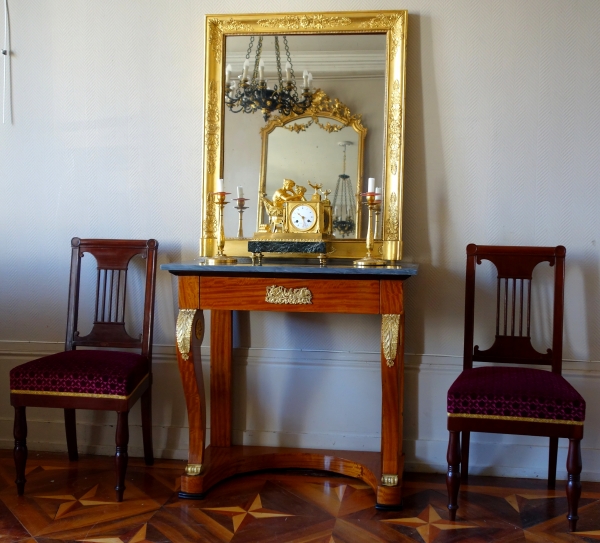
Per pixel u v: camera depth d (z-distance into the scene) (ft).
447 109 8.68
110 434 9.36
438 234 8.78
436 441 8.86
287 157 8.84
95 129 9.29
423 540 6.76
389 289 7.31
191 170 9.16
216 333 8.86
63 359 7.98
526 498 7.91
